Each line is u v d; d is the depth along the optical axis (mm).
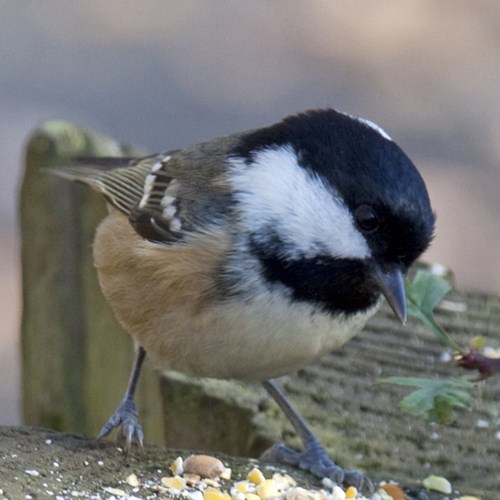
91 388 10891
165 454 7645
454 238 18047
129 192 8812
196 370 8344
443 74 21109
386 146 7711
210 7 22828
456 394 7496
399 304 7719
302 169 7754
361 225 7680
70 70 21172
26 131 19438
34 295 11211
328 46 21750
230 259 7742
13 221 18219
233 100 20688
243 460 7801
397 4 22781
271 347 7863
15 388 16031
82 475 7109
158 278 8031
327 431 8547
